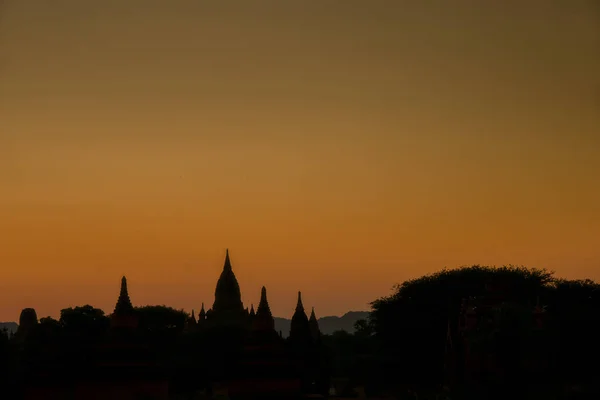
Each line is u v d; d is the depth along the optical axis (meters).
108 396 74.75
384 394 122.19
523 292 100.44
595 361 77.56
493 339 69.50
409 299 118.50
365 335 192.38
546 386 68.38
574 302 100.25
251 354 80.38
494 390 68.69
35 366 78.69
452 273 120.69
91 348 78.94
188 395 102.88
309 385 103.88
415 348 115.00
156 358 80.12
